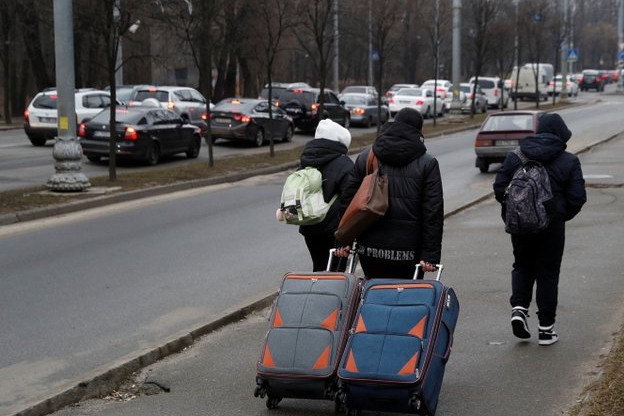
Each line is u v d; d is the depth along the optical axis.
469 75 156.50
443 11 101.00
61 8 29.06
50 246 21.38
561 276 16.66
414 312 9.14
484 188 31.94
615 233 21.14
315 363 9.18
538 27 99.38
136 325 14.16
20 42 84.00
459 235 21.92
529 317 13.93
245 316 14.74
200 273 18.17
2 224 24.66
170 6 64.75
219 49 75.81
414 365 8.77
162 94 55.19
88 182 30.45
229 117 50.50
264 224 24.73
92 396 10.98
